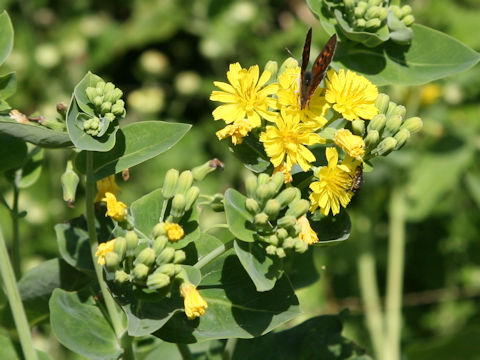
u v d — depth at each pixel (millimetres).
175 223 358
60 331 360
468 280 672
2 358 382
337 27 385
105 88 359
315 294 633
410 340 665
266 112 362
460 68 382
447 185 614
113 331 365
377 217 644
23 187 399
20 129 352
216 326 361
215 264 365
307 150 358
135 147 364
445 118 621
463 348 514
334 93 363
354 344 395
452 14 620
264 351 395
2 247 363
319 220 365
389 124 364
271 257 355
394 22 382
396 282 618
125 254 351
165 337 360
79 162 363
